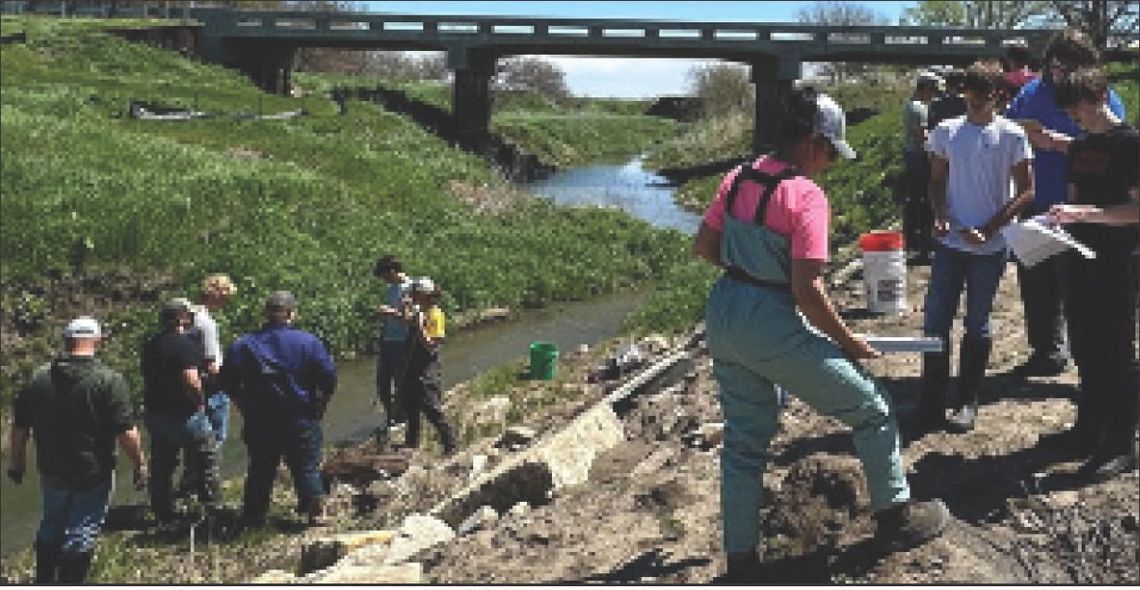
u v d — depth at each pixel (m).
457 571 5.86
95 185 23.02
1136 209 5.14
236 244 21.23
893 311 9.86
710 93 88.44
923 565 4.68
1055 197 6.54
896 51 50.34
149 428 9.62
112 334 17.77
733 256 4.40
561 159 66.56
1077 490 5.50
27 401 7.17
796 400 7.30
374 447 11.61
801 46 50.88
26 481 12.37
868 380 4.47
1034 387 7.14
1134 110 21.22
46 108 33.72
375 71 94.19
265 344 9.22
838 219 21.25
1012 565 4.82
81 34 49.62
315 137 35.75
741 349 4.40
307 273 20.14
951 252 6.23
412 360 11.23
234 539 9.09
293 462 9.33
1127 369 5.55
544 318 20.98
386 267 11.71
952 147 6.13
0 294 18.47
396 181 30.28
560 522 6.25
